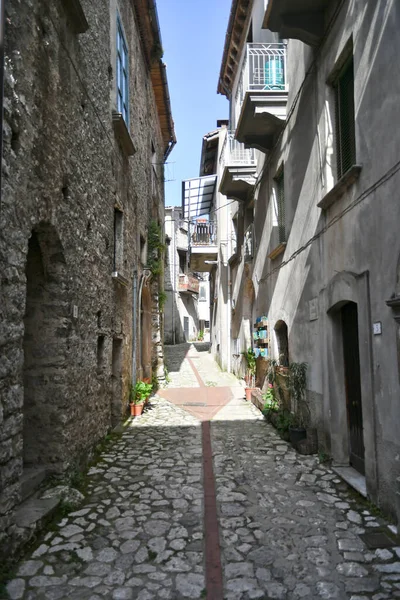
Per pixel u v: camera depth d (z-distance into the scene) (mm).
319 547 3801
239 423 8766
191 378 15914
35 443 5031
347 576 3361
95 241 6703
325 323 6055
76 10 5320
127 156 9500
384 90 4258
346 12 5285
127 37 9867
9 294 3512
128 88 9734
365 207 4738
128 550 3760
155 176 15633
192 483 5375
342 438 5867
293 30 6160
